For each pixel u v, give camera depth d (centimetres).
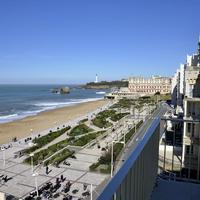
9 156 4775
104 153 4609
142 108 11850
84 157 4600
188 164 2186
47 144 5772
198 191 916
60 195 3105
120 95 19338
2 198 2820
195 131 2314
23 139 6344
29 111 12625
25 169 4041
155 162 868
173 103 9856
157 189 914
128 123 7862
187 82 2802
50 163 4231
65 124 8581
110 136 6244
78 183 3444
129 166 497
